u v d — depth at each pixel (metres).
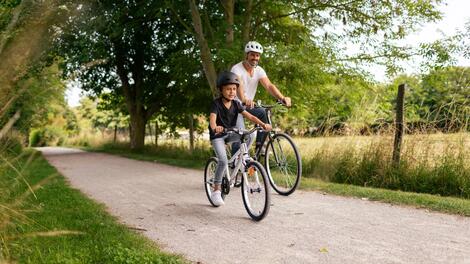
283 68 13.53
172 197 7.44
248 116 5.80
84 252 3.90
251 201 5.57
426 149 8.02
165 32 19.42
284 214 5.73
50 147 36.97
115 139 30.91
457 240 4.27
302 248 4.16
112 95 25.92
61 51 14.55
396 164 8.27
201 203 6.77
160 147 20.56
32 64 3.43
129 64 22.66
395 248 4.06
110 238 4.41
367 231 4.74
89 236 4.51
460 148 7.57
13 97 3.39
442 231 4.65
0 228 3.43
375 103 9.80
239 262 3.80
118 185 9.20
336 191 7.36
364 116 9.66
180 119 22.53
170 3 13.78
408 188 7.83
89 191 8.40
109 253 3.74
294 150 6.87
